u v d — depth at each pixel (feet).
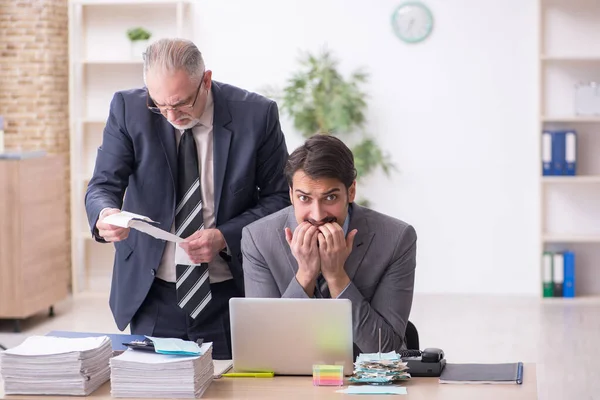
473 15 26.53
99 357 9.45
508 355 20.17
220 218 11.85
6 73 26.94
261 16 26.99
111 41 27.35
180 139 11.76
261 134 11.94
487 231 26.99
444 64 26.66
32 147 27.09
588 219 26.84
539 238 26.18
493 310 24.86
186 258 11.66
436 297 26.61
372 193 27.09
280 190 12.30
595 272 26.91
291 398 8.91
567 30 26.48
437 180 26.94
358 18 26.73
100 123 27.71
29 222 22.62
